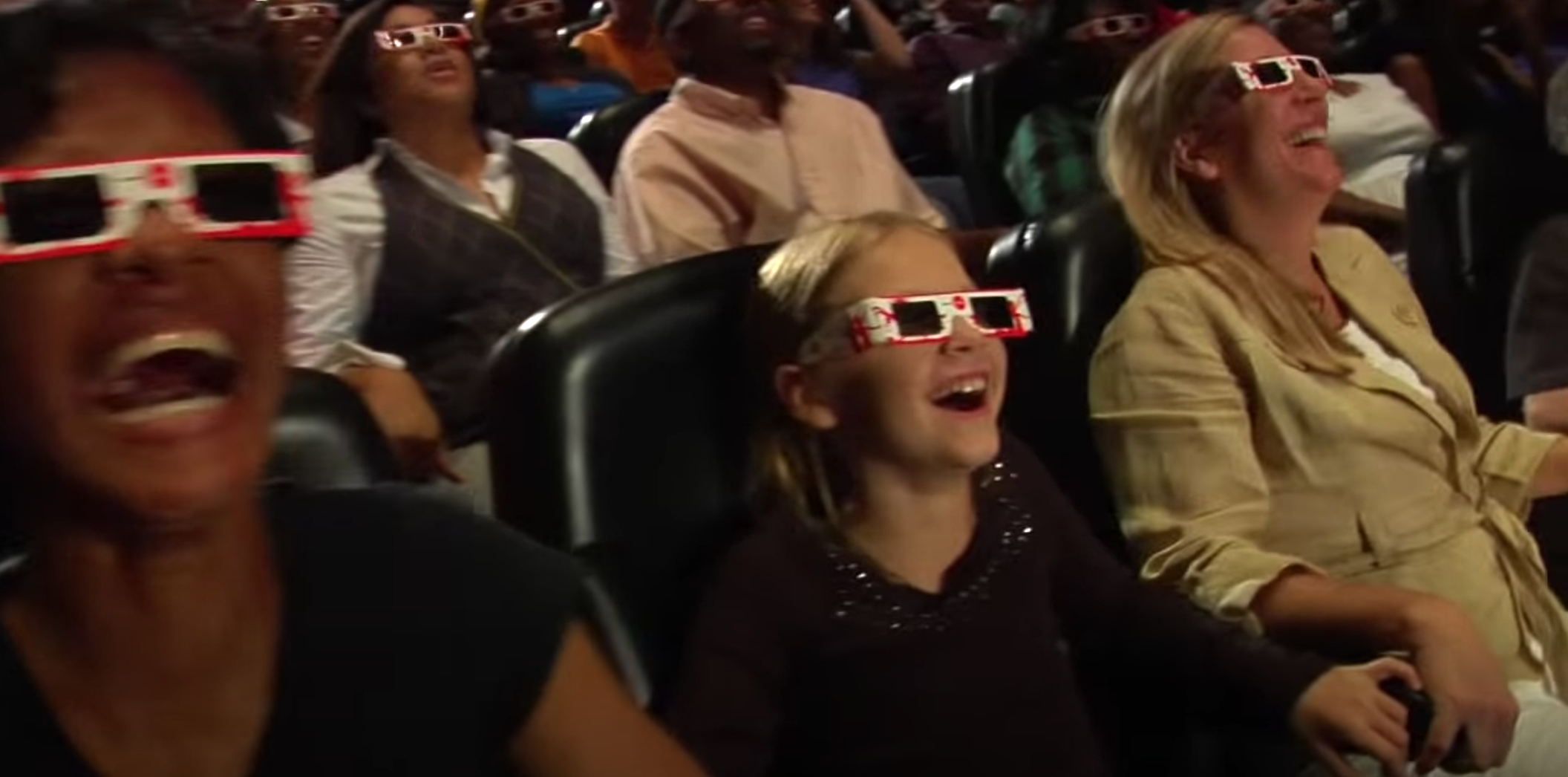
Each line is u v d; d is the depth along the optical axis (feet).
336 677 2.52
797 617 4.33
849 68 13.89
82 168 2.15
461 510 2.76
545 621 2.69
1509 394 6.82
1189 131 5.52
